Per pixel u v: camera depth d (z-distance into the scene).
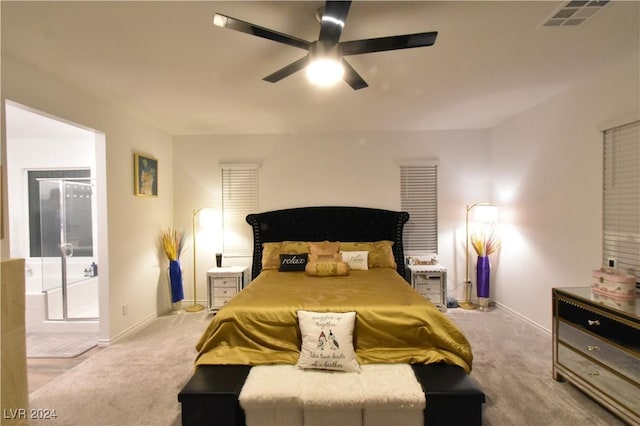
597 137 2.65
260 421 1.83
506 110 3.58
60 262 3.87
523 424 1.94
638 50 2.23
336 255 3.80
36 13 1.71
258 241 4.35
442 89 2.92
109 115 3.21
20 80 2.28
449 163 4.41
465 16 1.80
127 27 1.87
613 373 1.96
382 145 4.45
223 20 1.53
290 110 3.48
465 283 4.39
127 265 3.46
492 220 3.87
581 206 2.82
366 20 1.83
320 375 2.00
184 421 1.81
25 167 4.39
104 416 2.07
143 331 3.54
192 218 4.54
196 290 4.53
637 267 2.33
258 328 2.30
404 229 4.45
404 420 1.80
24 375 1.62
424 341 2.26
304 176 4.50
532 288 3.50
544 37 2.04
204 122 3.90
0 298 1.53
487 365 2.64
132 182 3.59
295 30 1.94
